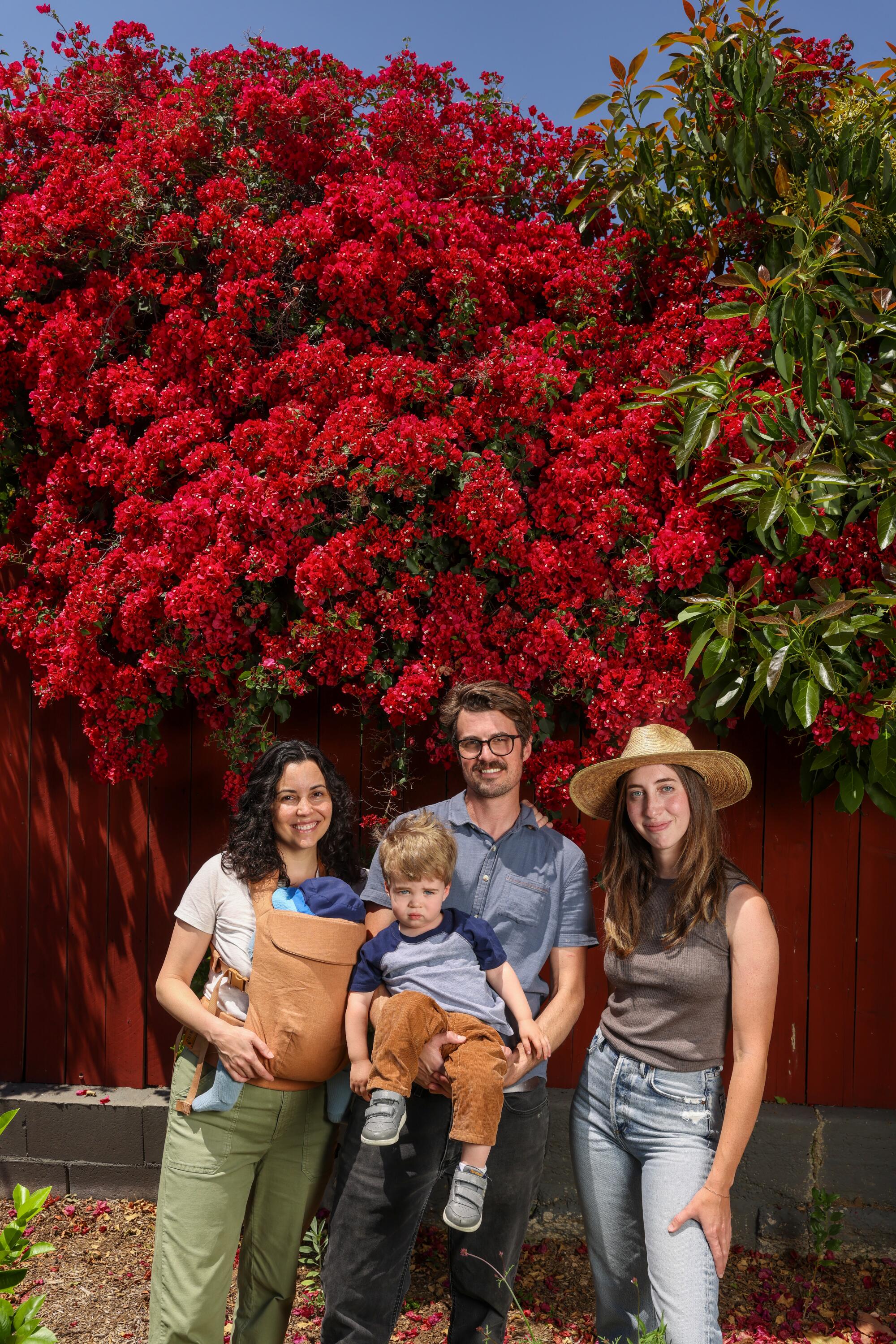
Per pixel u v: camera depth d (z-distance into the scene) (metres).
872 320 2.85
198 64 3.67
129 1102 3.56
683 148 3.59
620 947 2.26
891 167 3.25
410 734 3.51
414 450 3.00
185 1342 2.22
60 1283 3.08
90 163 3.48
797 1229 3.32
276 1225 2.36
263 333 3.44
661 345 3.40
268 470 3.11
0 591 3.77
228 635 3.08
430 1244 3.33
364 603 3.11
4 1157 3.60
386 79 3.77
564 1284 3.15
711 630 2.82
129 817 3.73
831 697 2.92
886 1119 3.36
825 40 3.72
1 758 3.79
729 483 3.02
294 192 3.58
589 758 3.14
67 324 3.31
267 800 2.36
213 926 2.36
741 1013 2.12
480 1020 2.18
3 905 3.79
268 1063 2.23
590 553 3.08
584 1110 2.33
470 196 3.74
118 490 3.31
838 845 3.48
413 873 2.23
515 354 3.22
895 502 2.80
